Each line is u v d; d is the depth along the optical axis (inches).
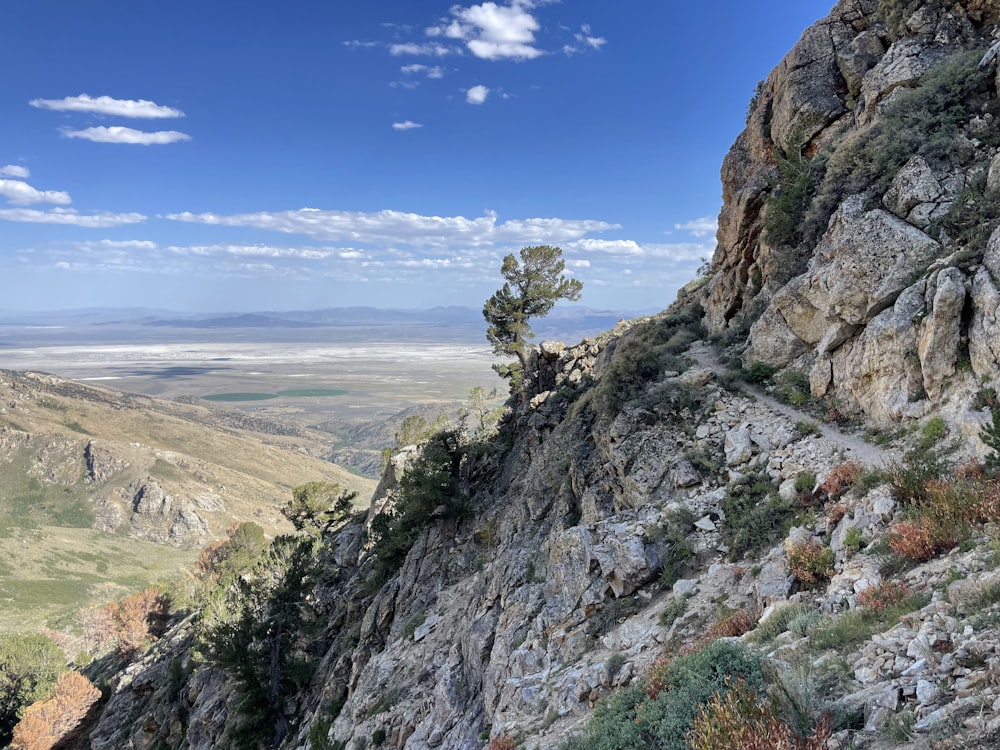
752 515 741.3
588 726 495.8
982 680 292.0
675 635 612.7
